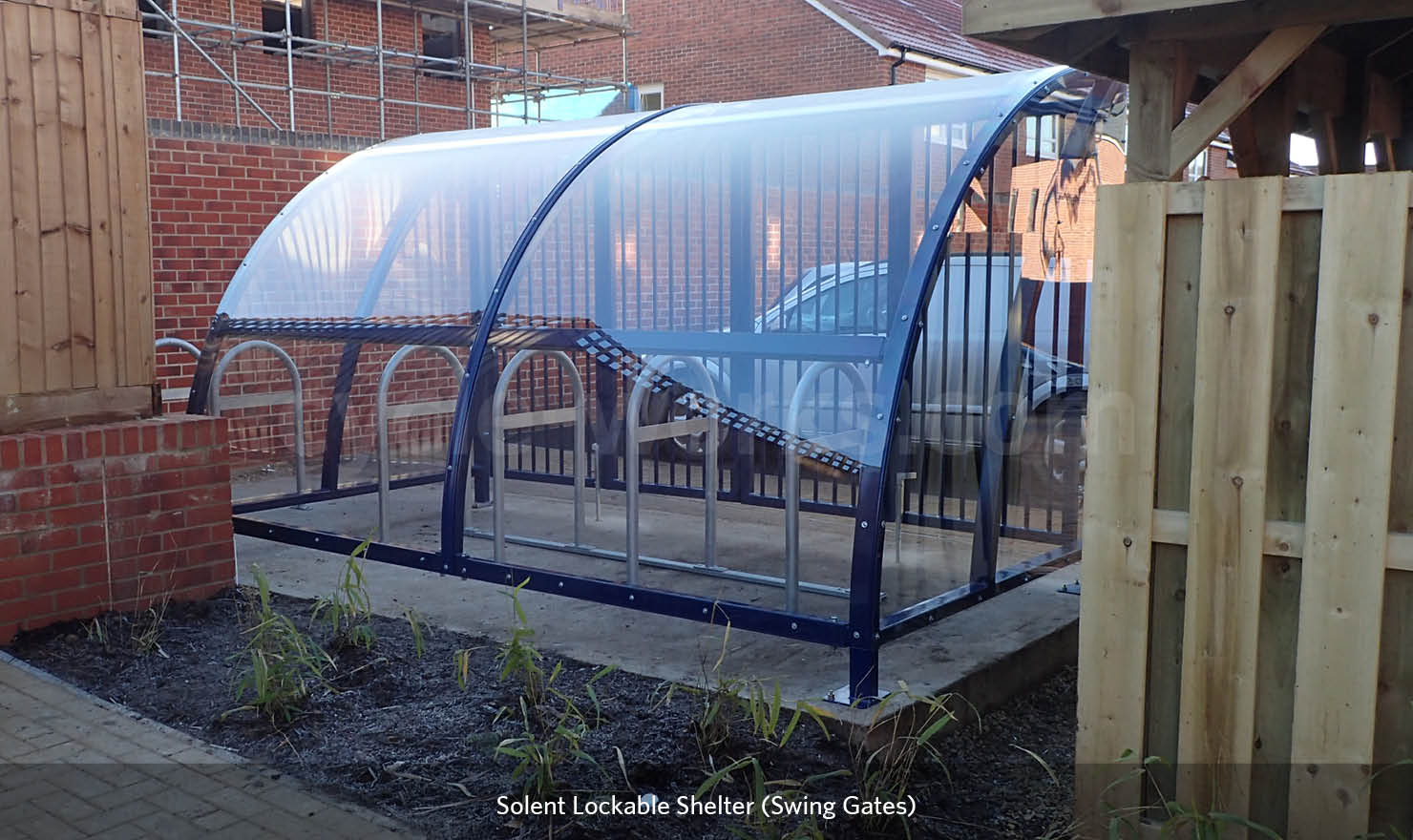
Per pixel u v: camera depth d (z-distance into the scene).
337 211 6.34
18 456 4.49
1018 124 4.72
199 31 14.11
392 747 3.62
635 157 5.29
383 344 5.77
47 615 4.60
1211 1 2.57
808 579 4.85
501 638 4.65
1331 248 2.52
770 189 4.93
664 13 21.28
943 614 4.15
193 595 5.06
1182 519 2.79
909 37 19.12
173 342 7.21
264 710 3.85
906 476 4.53
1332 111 4.22
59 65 4.70
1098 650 2.92
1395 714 2.58
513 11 16.23
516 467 6.19
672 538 5.53
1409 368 2.50
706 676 4.19
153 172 8.21
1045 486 5.07
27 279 4.64
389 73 16.27
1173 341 2.79
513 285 5.08
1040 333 5.08
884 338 4.40
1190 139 2.83
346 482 6.27
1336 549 2.57
